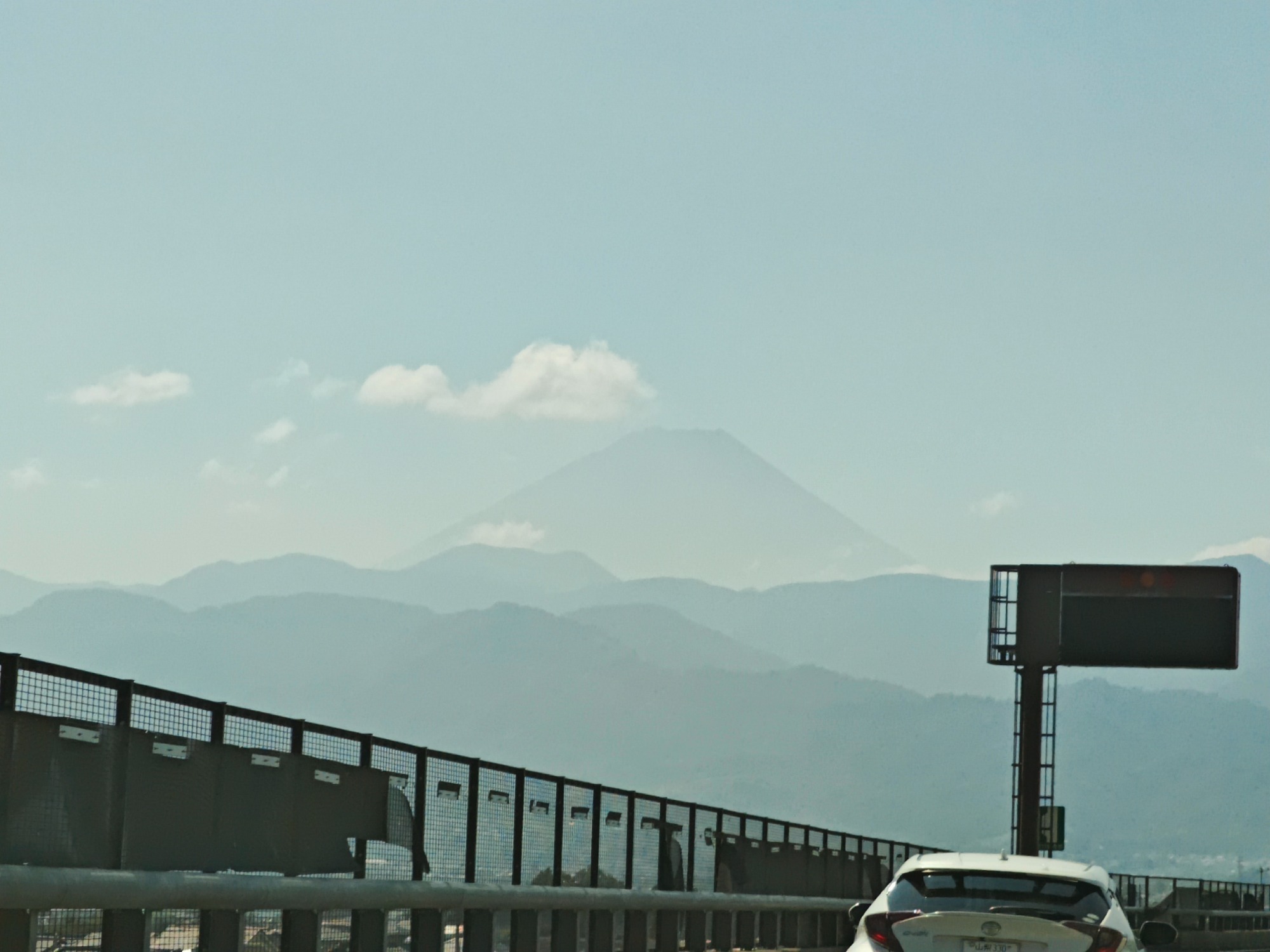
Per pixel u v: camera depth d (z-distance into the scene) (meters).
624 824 36.75
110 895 16.80
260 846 21.30
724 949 43.69
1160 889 86.19
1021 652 73.62
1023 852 72.88
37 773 17.03
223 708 20.69
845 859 62.69
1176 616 72.75
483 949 28.20
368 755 24.53
